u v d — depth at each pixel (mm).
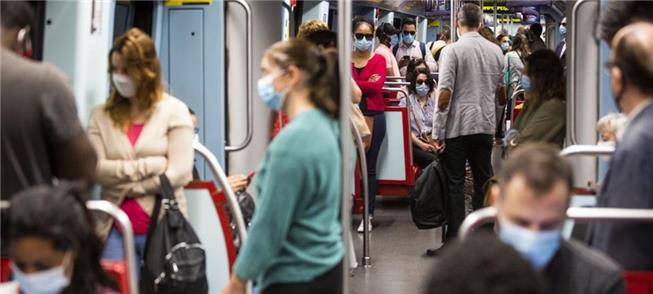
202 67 7609
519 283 2791
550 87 8117
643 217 4277
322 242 4852
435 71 18375
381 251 11180
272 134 8070
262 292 4934
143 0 7461
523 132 8133
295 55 4836
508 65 18047
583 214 4312
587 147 5496
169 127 6121
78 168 4793
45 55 6207
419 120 13570
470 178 13188
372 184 12094
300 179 4680
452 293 2809
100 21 6383
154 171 6027
